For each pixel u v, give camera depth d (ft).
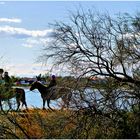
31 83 93.91
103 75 70.44
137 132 68.64
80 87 69.56
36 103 86.12
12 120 72.02
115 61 71.26
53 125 69.41
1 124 71.56
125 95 69.87
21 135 71.15
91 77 70.13
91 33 71.15
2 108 73.15
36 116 71.36
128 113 69.56
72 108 69.46
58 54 70.95
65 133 68.85
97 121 69.21
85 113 69.31
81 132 68.74
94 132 69.26
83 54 70.74
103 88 70.03
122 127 68.90
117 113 69.26
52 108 74.84
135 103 69.77
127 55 71.26
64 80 70.33
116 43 71.41
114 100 69.46
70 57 70.69
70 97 69.56
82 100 69.36
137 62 71.41
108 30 71.72
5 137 70.08
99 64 70.44
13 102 73.67
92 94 69.56
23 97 79.71
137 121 68.80
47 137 68.59
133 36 71.82
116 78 70.54
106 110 69.36
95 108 69.21
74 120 69.36
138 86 70.28
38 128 70.95
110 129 69.21
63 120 69.21
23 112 73.41
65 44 71.05
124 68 70.79
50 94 72.79
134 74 71.26
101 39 71.15
